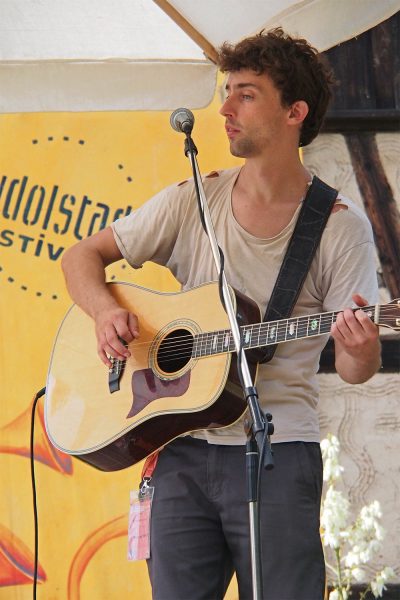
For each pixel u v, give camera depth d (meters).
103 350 8.86
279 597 7.92
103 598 11.29
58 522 11.40
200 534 8.27
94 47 10.55
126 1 10.20
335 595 11.75
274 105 8.64
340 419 13.33
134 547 8.39
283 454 8.10
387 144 13.86
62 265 9.39
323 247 8.45
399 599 12.85
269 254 8.51
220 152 12.03
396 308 7.39
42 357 11.70
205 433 8.34
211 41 10.27
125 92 10.71
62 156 12.05
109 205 11.98
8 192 11.98
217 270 8.49
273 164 8.61
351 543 11.66
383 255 13.72
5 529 11.34
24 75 10.66
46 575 11.30
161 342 8.81
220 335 8.42
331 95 9.08
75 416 9.07
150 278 11.84
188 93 10.73
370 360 7.64
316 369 8.47
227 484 8.15
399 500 13.16
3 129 12.07
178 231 9.01
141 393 8.71
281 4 9.86
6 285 11.81
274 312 8.34
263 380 8.26
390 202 13.80
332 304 8.40
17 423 11.57
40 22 10.37
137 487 11.46
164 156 12.04
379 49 13.98
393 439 13.27
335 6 10.05
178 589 8.17
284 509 8.00
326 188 8.68
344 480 13.23
